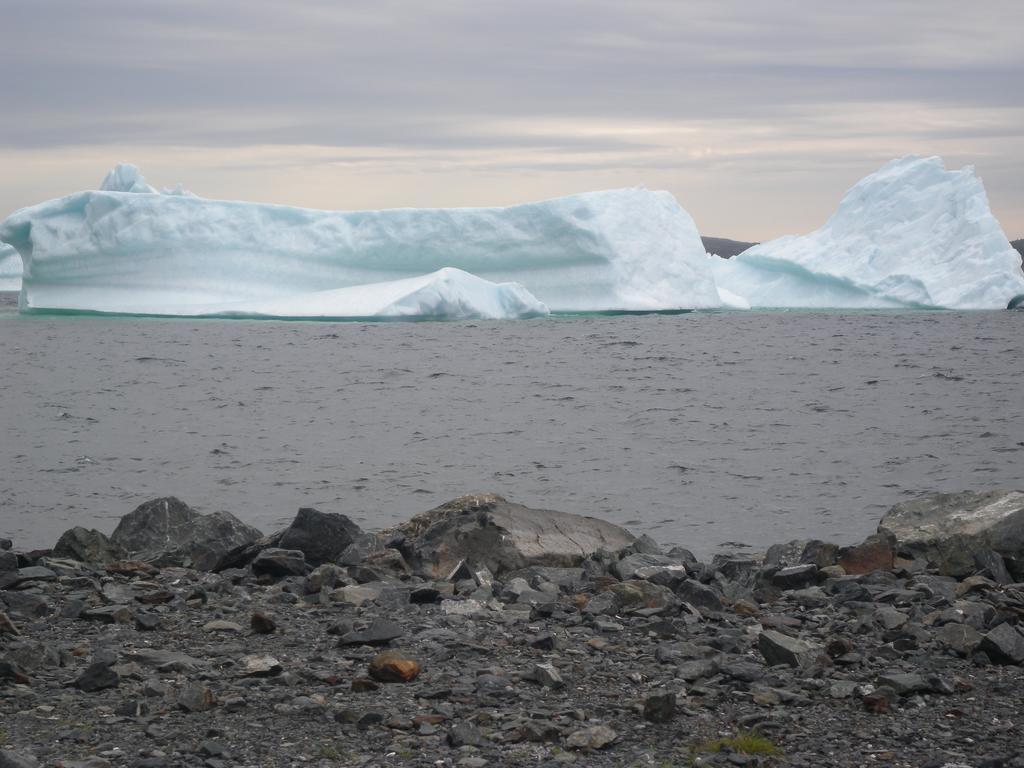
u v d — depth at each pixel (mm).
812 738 6527
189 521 13758
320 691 7316
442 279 71062
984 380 46281
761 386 44625
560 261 77375
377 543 12594
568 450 28266
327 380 47250
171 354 59375
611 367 53094
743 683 7543
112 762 6043
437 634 8672
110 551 13055
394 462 26344
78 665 7949
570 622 9328
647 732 6617
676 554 13406
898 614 9438
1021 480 23578
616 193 79688
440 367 53156
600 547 12914
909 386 44188
